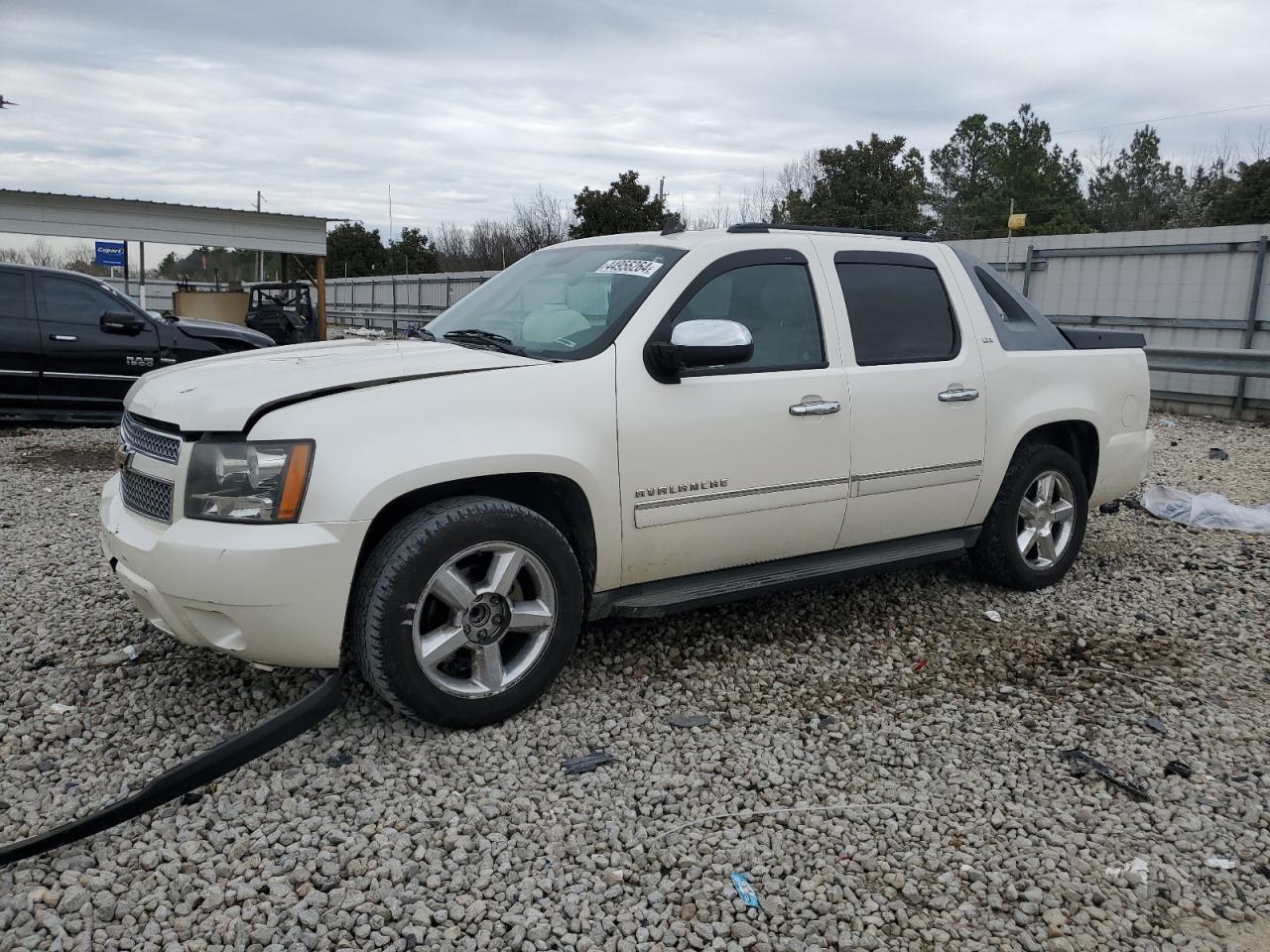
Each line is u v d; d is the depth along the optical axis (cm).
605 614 384
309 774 317
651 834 294
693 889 269
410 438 322
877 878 277
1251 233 1265
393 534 325
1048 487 517
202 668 390
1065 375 514
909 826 302
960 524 487
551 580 353
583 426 355
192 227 2153
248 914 251
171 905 253
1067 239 1469
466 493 363
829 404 416
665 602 390
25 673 385
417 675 327
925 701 388
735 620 468
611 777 324
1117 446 545
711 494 389
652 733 355
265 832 286
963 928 257
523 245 4284
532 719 359
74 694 368
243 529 309
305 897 258
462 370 347
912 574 546
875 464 436
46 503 689
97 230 2069
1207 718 380
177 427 330
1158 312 1376
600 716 365
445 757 330
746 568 423
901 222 3022
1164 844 297
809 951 246
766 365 409
